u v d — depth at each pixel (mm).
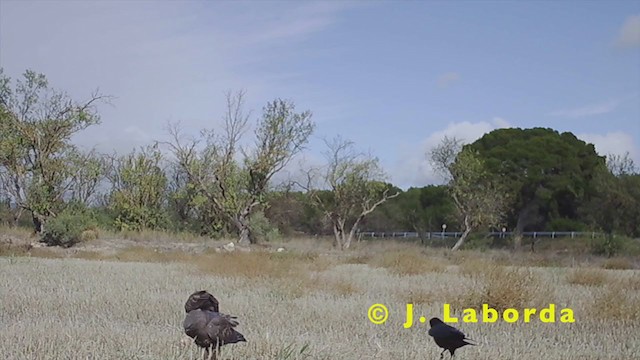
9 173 39438
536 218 55000
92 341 9641
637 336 11711
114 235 40156
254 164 43719
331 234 60875
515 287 14539
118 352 8992
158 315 13039
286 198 56875
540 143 54719
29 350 8984
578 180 53906
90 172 44844
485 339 11211
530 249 45469
